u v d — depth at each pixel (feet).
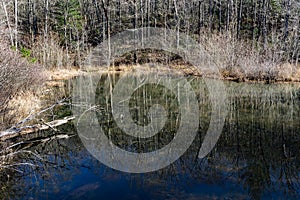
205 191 13.37
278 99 34.47
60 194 13.41
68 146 20.17
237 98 35.55
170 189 13.73
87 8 94.43
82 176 15.39
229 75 51.01
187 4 90.17
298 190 13.34
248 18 91.25
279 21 84.64
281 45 59.98
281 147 19.22
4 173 15.98
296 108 29.89
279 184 14.03
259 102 33.01
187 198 12.80
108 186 14.16
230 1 84.33
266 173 15.24
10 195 13.42
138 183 14.40
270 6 85.87
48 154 18.71
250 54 53.67
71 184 14.46
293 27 65.82
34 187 14.12
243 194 13.04
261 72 47.80
